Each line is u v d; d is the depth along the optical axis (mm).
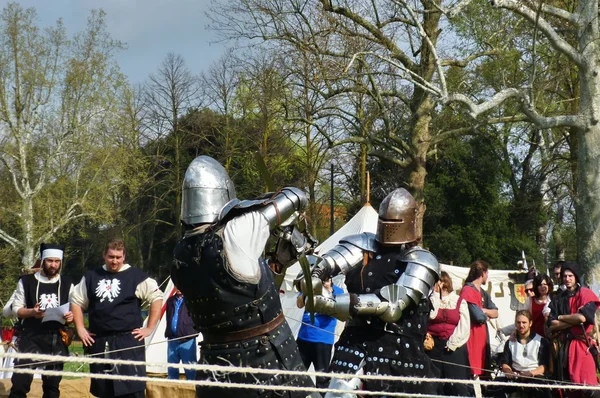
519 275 12797
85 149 29969
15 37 28797
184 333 8477
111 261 6352
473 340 7965
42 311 7328
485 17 19219
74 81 29578
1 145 30203
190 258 4125
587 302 7660
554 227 31344
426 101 21484
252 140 30297
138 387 6266
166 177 35844
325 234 32125
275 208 4102
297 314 10703
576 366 7609
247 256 3963
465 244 28844
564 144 27328
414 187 21938
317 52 20469
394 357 4879
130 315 6344
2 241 36500
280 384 4051
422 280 4875
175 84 34062
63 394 8758
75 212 32406
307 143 28328
